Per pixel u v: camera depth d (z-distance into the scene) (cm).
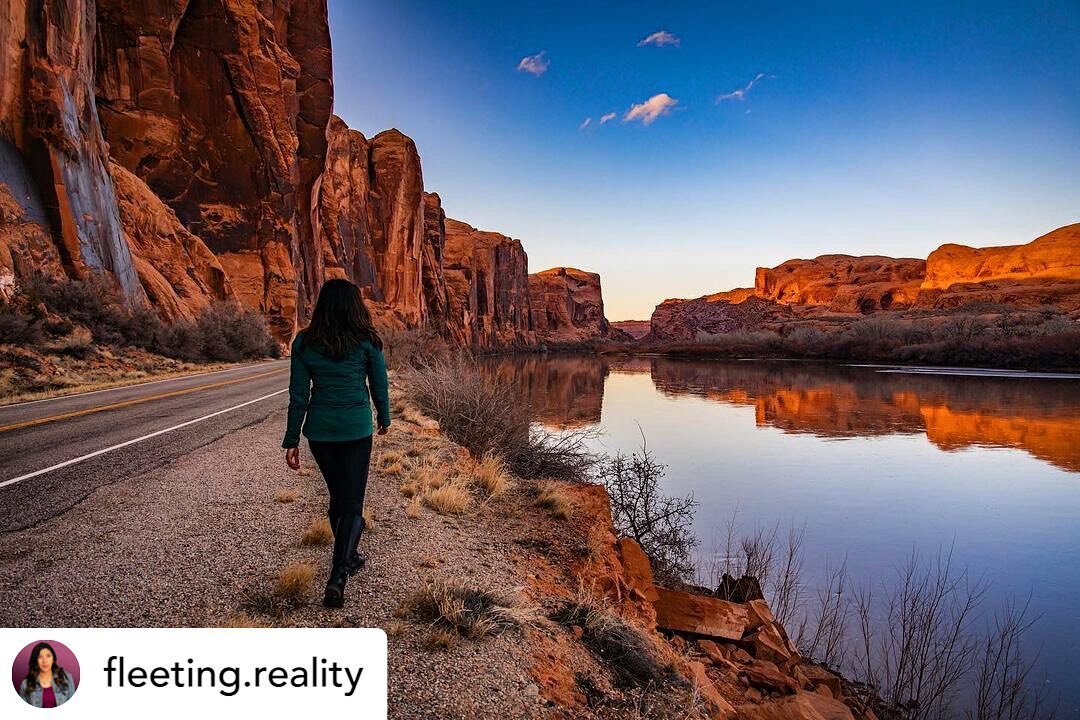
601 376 6569
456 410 1040
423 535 463
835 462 2100
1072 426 2839
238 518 461
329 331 306
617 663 336
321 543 412
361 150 7962
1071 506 1560
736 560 1069
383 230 8175
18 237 1862
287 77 4722
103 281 2155
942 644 779
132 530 423
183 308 3009
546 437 1087
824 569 1065
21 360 1497
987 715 612
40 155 2048
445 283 11419
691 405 3859
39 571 347
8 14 1975
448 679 267
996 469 2006
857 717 559
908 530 1334
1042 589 1000
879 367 7412
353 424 310
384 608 324
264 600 320
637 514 989
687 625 584
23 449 695
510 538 507
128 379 1717
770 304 19600
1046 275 13125
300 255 5062
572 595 414
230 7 4159
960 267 17325
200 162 4066
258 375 1969
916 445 2444
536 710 258
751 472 1923
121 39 3738
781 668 579
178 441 763
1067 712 624
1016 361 6675
